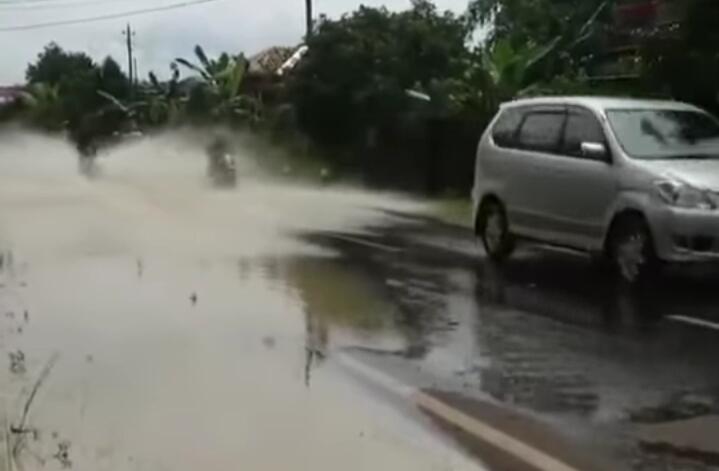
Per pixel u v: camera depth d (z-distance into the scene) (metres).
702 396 7.62
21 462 6.19
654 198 11.40
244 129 41.31
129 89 64.19
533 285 12.64
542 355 8.97
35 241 17.47
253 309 11.18
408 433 6.80
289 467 6.11
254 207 24.31
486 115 26.44
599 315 10.67
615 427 6.90
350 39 32.78
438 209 23.95
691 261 11.14
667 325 10.11
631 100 13.12
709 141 12.41
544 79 26.00
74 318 10.72
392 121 30.72
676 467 6.11
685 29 17.12
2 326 10.34
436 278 13.32
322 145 34.41
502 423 7.01
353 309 11.16
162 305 11.43
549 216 13.21
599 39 25.30
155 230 19.14
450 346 9.37
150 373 8.37
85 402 7.50
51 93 63.84
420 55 31.86
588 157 12.47
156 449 6.44
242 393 7.76
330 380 8.17
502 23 30.95
